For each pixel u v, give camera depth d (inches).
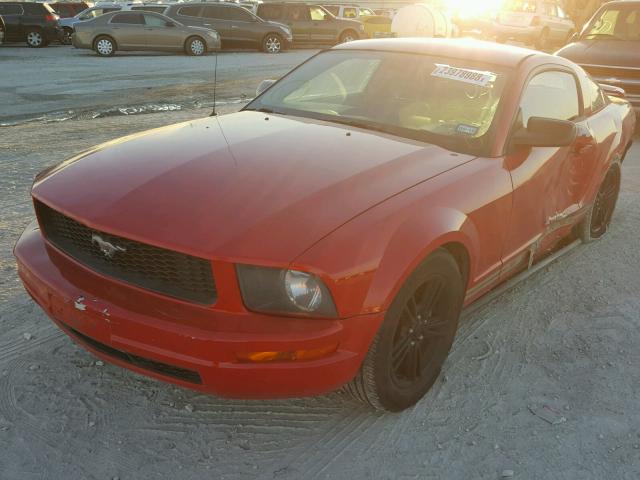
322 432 105.7
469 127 128.2
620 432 108.9
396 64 145.9
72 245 102.1
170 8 788.0
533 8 871.7
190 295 89.1
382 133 128.3
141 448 99.9
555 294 159.5
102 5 954.7
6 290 145.4
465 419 110.6
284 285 86.1
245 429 105.7
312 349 88.0
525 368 126.7
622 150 191.2
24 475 92.7
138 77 528.7
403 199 100.6
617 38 357.7
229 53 791.1
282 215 91.6
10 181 225.6
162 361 90.0
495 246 123.2
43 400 109.1
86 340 101.2
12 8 829.8
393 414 110.7
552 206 146.7
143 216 92.0
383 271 91.5
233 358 87.1
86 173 107.3
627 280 169.5
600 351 134.3
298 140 119.0
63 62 636.1
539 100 142.7
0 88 446.6
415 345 108.0
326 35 902.4
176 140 119.3
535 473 98.5
